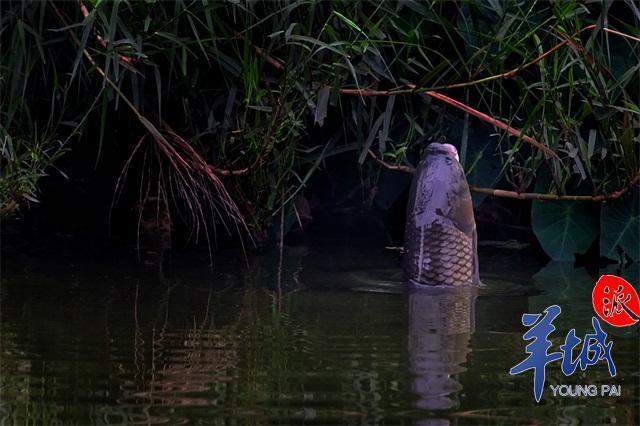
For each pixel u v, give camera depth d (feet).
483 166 48.21
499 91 47.47
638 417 22.90
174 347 28.48
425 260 39.78
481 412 22.84
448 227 39.70
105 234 50.47
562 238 47.96
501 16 42.65
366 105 48.29
